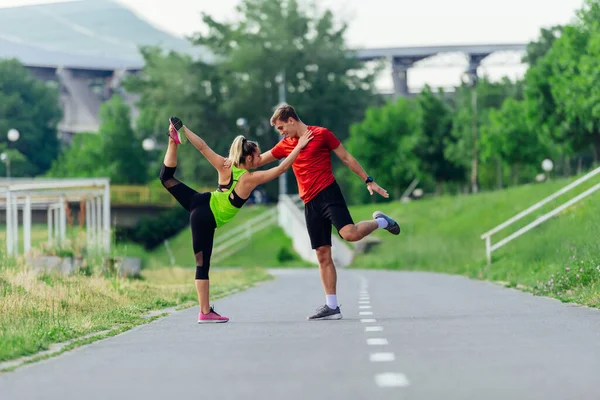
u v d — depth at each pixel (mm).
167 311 20906
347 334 14211
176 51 137125
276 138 133000
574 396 8562
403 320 16719
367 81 136750
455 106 134750
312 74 134125
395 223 17266
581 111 77875
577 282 23906
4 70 148875
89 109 180125
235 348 12734
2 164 139250
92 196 41750
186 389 9312
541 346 12273
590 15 79250
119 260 34188
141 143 131125
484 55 166250
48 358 12242
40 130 148750
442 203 79188
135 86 137875
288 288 32219
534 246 36031
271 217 98375
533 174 105938
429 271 51625
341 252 73938
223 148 130375
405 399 8406
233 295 27344
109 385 9750
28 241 37375
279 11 133500
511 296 24031
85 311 19719
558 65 83062
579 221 36469
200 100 132000
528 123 87500
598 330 14250
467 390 8883
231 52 132500
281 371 10383
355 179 122188
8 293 20312
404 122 117750
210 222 17000
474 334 13922
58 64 174875
